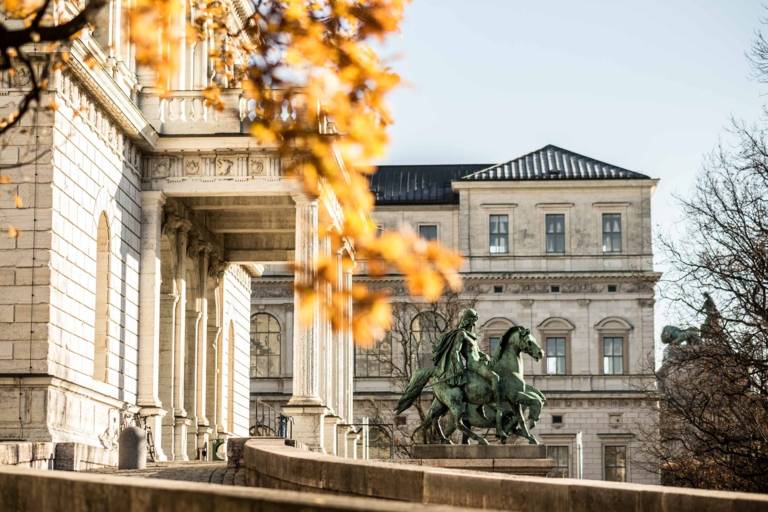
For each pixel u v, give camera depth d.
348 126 15.24
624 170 131.12
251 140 60.75
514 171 131.38
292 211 71.12
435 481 23.03
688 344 70.19
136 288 59.62
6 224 48.22
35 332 47.69
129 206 58.81
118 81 57.47
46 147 48.38
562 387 127.12
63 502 18.62
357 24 15.95
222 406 76.25
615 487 20.89
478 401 50.19
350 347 84.00
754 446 59.97
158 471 38.88
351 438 79.94
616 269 128.75
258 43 17.53
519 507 21.91
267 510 14.79
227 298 78.62
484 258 129.25
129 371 58.03
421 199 131.38
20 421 47.16
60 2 46.16
